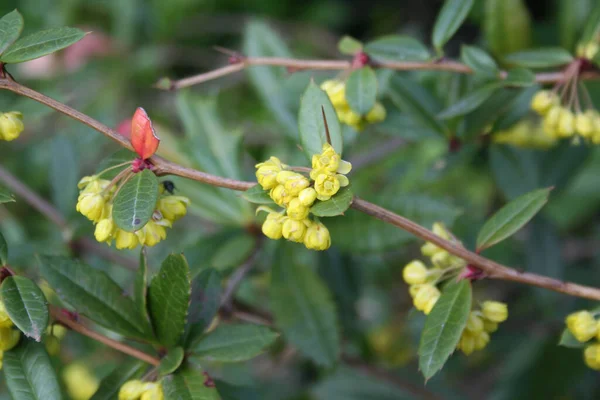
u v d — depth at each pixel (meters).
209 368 0.78
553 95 0.65
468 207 0.92
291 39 1.17
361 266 0.80
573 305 0.78
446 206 0.68
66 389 0.76
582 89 0.66
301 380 0.84
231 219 0.69
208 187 0.70
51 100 0.57
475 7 0.90
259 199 0.56
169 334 0.59
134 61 1.03
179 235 0.87
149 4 1.07
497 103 0.68
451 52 1.10
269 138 0.97
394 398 0.81
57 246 0.72
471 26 1.09
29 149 0.95
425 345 0.58
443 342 0.58
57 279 0.60
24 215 0.91
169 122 1.01
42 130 0.97
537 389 0.79
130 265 0.73
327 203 0.56
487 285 0.91
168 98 1.05
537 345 0.80
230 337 0.60
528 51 0.67
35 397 0.57
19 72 0.98
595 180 0.94
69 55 1.02
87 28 1.05
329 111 0.58
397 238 0.68
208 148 0.70
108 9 1.04
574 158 0.76
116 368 0.60
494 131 0.70
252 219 0.69
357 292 0.77
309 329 0.69
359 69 0.64
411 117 0.70
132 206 0.56
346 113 0.65
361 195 0.69
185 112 0.71
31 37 0.58
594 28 0.66
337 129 0.58
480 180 0.93
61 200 0.74
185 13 1.10
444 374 0.84
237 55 0.66
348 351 0.79
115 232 0.57
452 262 0.61
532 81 0.65
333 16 1.21
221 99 1.03
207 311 0.60
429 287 0.60
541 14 1.07
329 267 0.76
